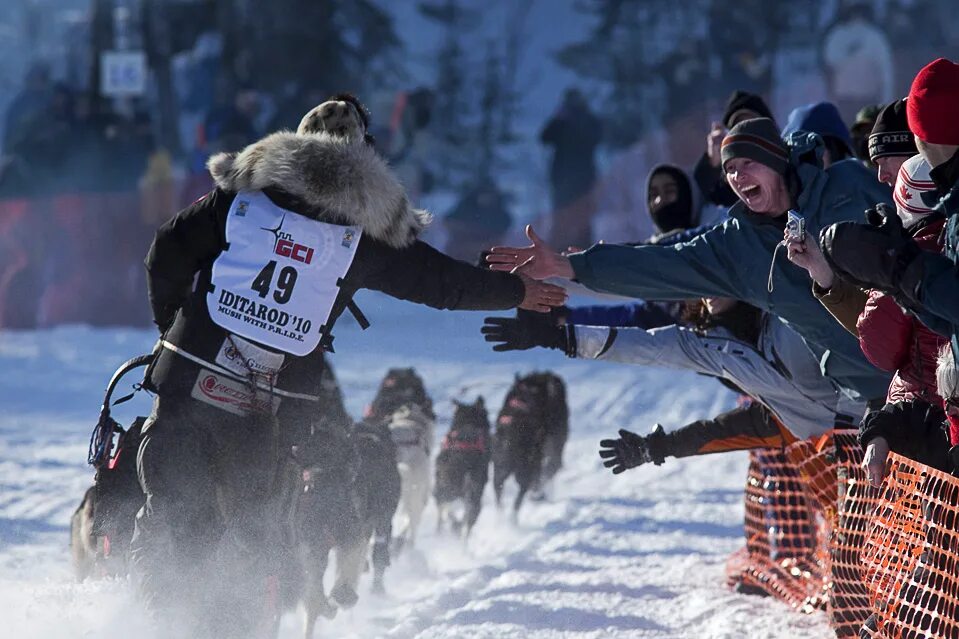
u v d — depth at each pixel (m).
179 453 13.33
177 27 78.00
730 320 17.31
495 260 16.03
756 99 23.92
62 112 56.75
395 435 24.06
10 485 26.61
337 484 17.25
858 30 63.06
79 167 56.34
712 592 18.81
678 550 22.33
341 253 13.52
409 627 17.02
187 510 13.29
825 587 17.36
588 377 47.59
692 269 15.73
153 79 75.94
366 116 14.95
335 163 13.40
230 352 13.43
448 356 50.50
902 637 13.02
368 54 92.38
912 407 13.20
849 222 11.66
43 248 55.81
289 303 13.42
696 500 27.89
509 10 123.38
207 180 56.22
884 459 13.19
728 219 15.91
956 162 12.23
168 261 13.60
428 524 27.25
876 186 15.65
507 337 17.03
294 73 78.50
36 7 127.25
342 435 17.59
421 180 70.00
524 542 23.62
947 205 12.12
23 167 55.22
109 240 56.88
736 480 30.77
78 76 73.31
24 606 14.86
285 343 13.51
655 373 49.28
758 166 15.41
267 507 13.69
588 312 20.08
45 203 55.62
